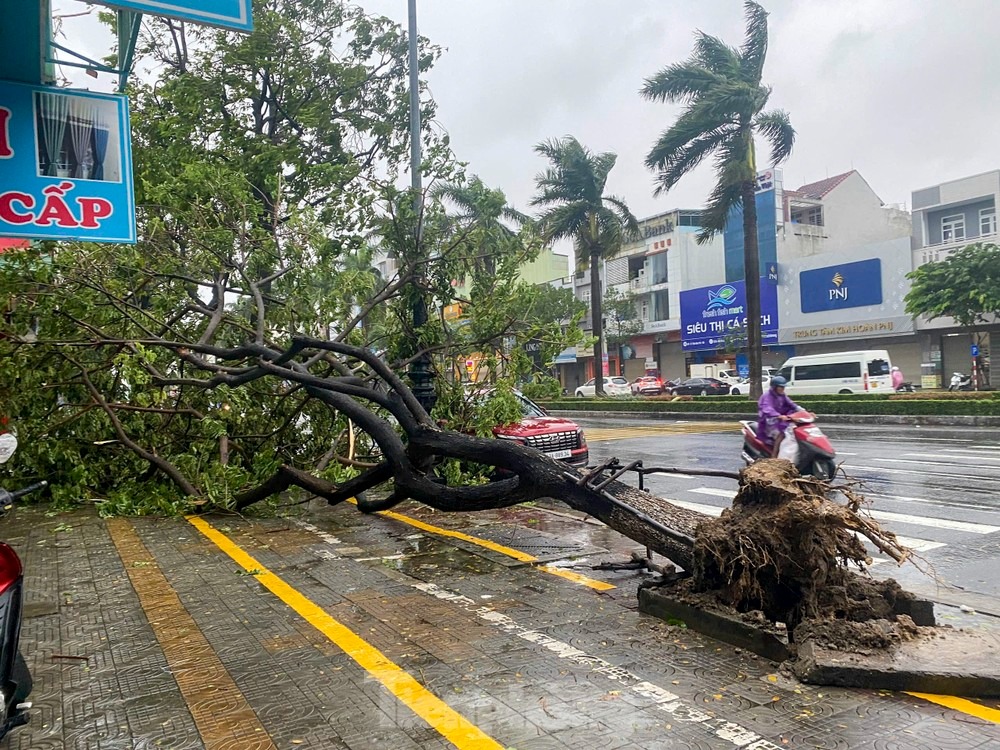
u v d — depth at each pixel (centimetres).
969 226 3155
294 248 927
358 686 377
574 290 5272
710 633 437
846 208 4003
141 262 816
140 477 977
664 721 330
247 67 1380
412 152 1034
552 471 558
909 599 421
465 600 524
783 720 328
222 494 845
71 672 404
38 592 561
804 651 380
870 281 3225
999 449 1303
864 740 307
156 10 502
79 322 782
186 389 951
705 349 4034
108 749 316
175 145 1255
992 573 577
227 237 836
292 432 1002
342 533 770
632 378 4878
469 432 962
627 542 698
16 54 587
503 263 957
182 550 698
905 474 1055
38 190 628
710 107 2238
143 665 412
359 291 994
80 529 804
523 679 381
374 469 721
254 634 461
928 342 3119
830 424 2105
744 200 2339
